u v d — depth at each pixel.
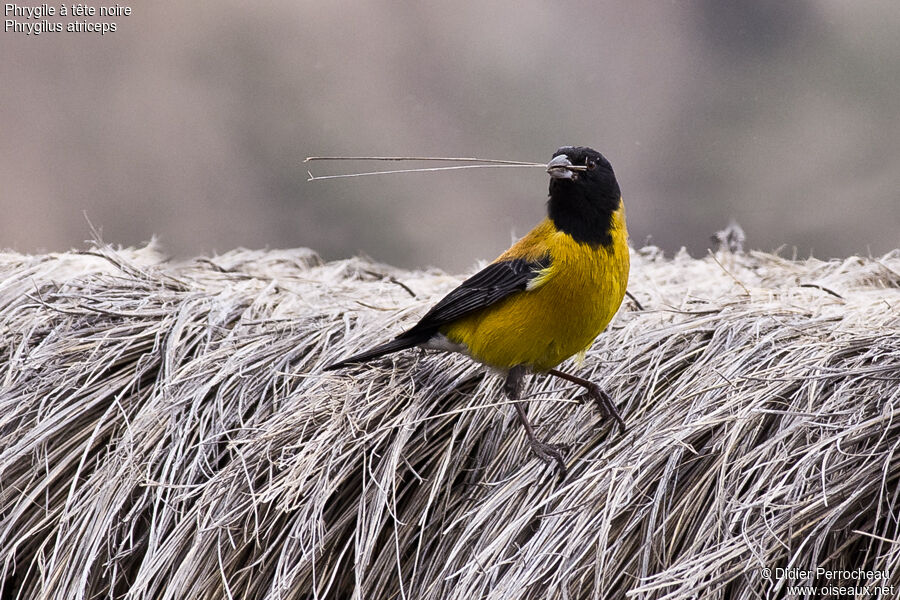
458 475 8.51
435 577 7.93
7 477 8.79
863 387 7.77
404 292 11.80
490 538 7.89
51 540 8.55
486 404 8.83
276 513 8.03
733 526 7.16
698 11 25.98
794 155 25.31
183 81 24.58
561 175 8.54
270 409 8.98
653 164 25.55
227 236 24.16
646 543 7.39
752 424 7.78
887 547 7.04
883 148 24.48
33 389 9.32
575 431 8.51
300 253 15.09
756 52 25.80
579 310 8.67
